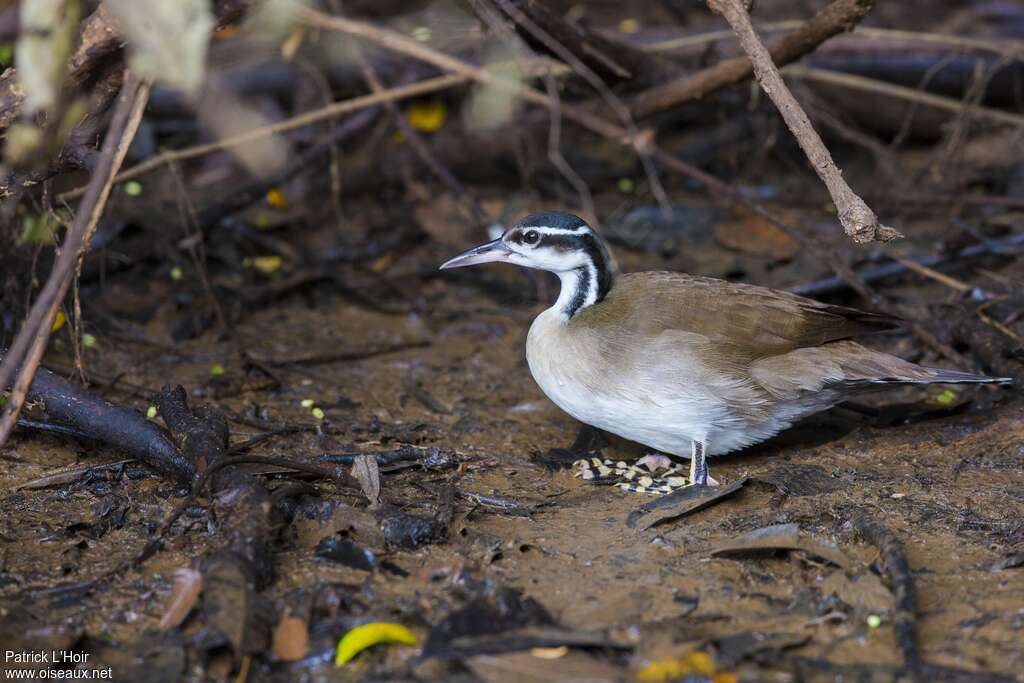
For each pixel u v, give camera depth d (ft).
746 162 59.52
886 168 55.62
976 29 65.57
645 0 67.62
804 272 49.80
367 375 42.80
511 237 37.55
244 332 46.24
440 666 25.20
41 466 34.09
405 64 56.13
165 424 35.91
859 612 26.73
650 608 27.22
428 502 32.37
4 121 29.22
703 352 34.14
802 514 31.40
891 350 43.11
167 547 29.58
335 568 28.73
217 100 41.98
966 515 31.42
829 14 39.93
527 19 41.60
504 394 41.50
